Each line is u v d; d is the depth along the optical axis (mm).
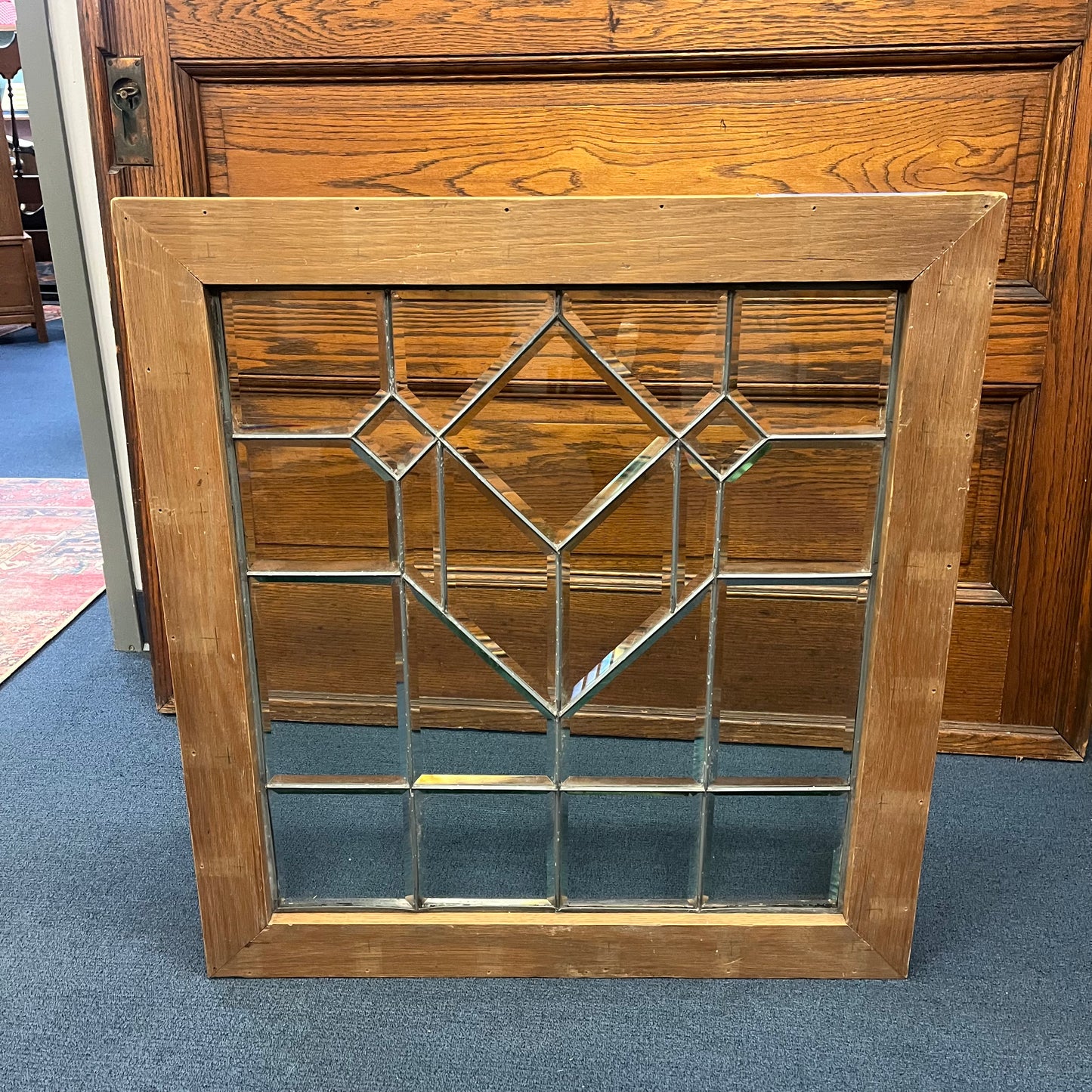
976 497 1199
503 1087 762
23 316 4332
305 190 1170
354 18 1090
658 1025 825
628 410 807
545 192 1145
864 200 700
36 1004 849
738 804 884
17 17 1296
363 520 818
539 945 872
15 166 5090
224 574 782
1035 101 1066
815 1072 776
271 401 782
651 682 871
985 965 894
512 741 884
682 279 729
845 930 866
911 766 823
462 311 768
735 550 830
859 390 767
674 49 1070
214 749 820
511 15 1074
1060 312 1111
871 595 801
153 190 1176
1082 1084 763
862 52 1056
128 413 1258
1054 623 1212
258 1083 767
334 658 851
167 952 912
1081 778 1209
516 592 854
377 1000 854
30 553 2020
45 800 1163
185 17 1107
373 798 885
